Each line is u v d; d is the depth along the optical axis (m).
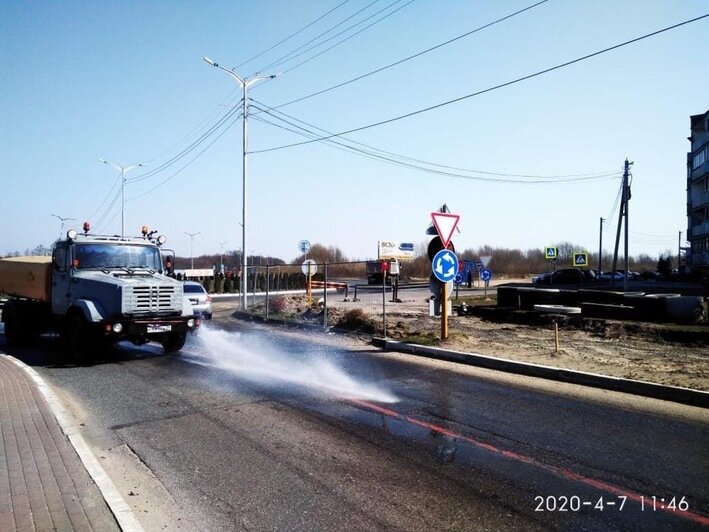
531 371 9.73
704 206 60.03
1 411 7.12
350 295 36.38
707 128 56.12
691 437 6.21
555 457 5.63
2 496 4.48
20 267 14.40
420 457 5.67
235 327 18.69
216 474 5.27
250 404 7.88
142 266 13.06
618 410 7.37
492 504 4.56
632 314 15.57
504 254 76.25
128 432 6.63
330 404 7.84
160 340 12.73
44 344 14.91
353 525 4.22
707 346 12.00
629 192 34.66
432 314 12.95
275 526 4.22
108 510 4.24
